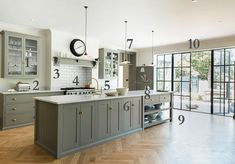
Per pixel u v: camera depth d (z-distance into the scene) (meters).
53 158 2.90
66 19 4.46
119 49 8.05
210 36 6.01
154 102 4.86
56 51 5.59
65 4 3.53
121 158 2.94
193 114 6.44
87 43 6.35
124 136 4.00
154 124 4.88
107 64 7.12
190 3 3.41
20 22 4.74
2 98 4.37
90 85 6.18
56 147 2.91
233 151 3.24
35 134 3.45
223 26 4.87
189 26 4.91
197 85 7.07
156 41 6.88
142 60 8.50
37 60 5.22
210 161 2.86
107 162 2.80
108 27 5.11
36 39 5.18
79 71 6.43
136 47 8.22
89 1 3.39
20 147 3.31
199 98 7.03
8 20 4.58
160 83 8.13
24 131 4.26
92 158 2.93
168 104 5.52
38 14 4.12
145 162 2.81
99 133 3.51
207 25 4.80
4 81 4.91
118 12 3.92
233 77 6.20
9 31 4.68
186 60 7.36
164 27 5.02
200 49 6.73
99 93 4.36
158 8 3.66
